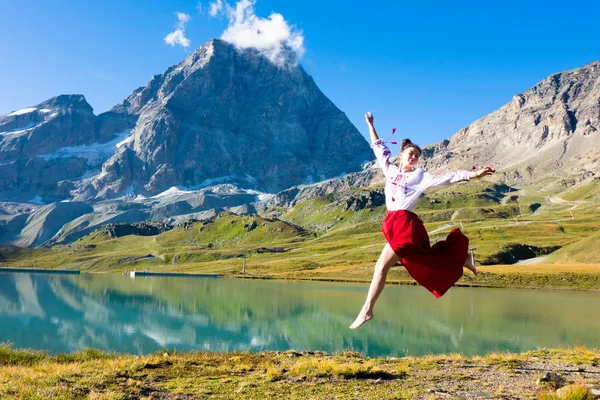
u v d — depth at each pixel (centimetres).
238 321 7462
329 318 7681
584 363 2714
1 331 6731
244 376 2317
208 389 1992
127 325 7200
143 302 10381
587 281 12962
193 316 8088
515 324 6681
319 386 2059
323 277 17525
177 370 2473
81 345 5662
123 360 2747
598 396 1548
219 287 14138
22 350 3425
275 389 1997
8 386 1830
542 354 3133
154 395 1878
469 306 8756
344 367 2362
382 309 8388
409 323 6812
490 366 2650
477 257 19012
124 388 1958
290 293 12000
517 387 1994
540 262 18212
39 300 10925
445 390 1952
